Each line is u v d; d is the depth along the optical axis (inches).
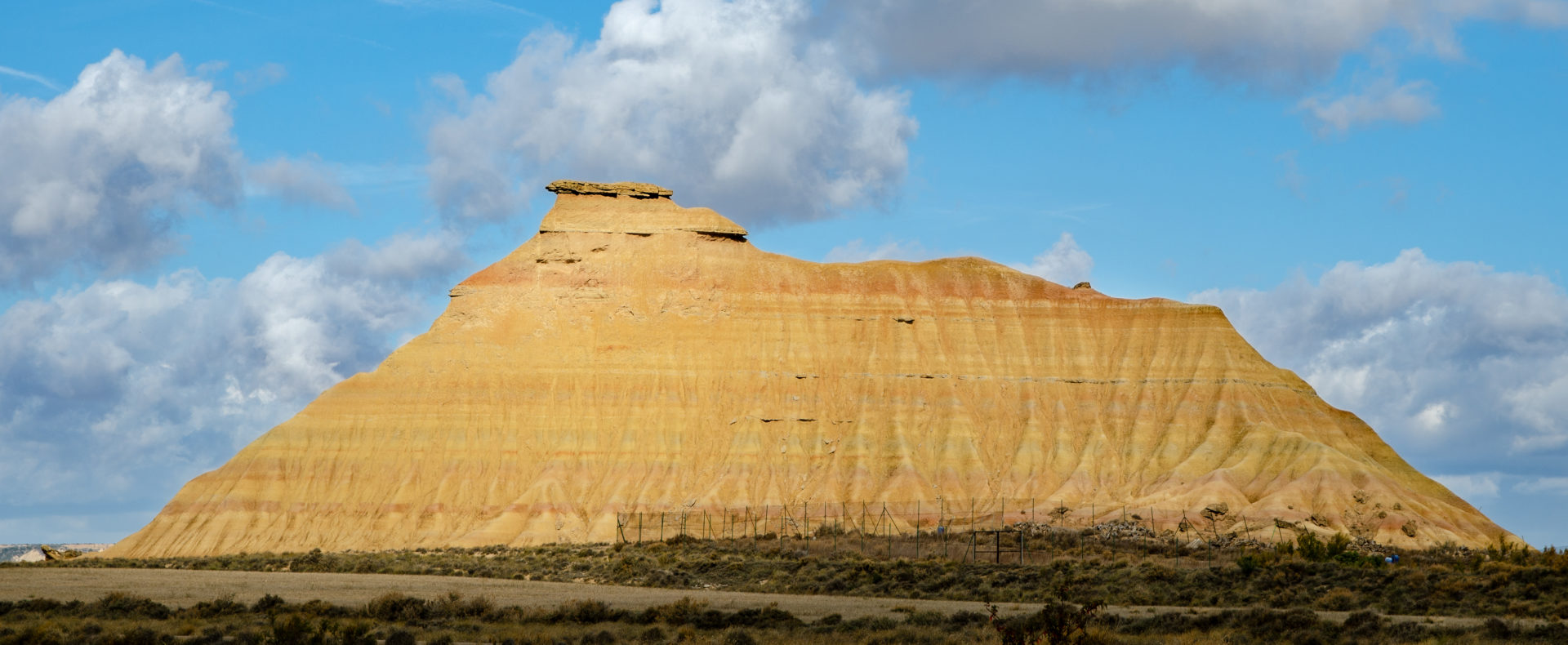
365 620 2448.3
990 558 4284.0
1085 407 6668.3
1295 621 2271.2
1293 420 6412.4
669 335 6811.0
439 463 6259.8
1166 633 2277.3
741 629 2293.3
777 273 7130.9
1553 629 2170.3
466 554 5305.1
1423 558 4217.5
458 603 2689.5
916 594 3154.5
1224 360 6643.7
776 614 2482.8
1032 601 2972.4
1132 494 6033.5
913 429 6550.2
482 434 6368.1
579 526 5856.3
